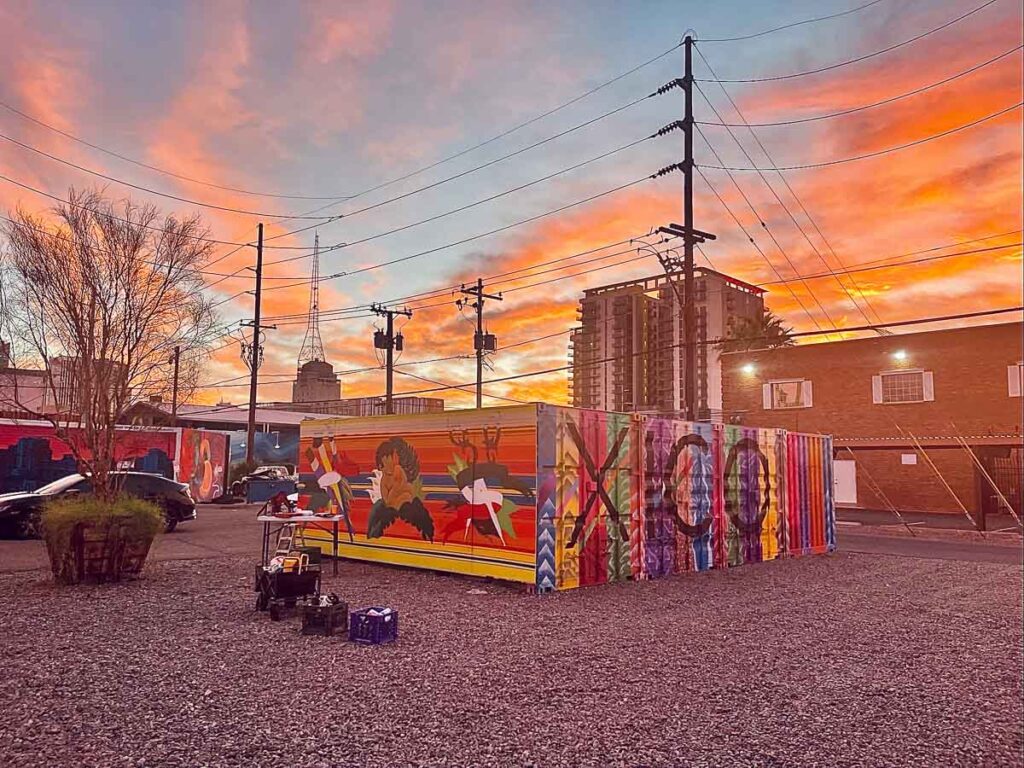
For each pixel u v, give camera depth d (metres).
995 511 30.30
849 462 34.12
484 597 9.93
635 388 178.12
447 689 5.55
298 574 8.17
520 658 6.56
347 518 13.77
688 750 4.46
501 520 11.09
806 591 11.03
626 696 5.49
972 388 31.22
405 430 12.83
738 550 14.49
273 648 6.71
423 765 4.11
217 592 9.67
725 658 6.75
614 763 4.22
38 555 13.28
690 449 13.61
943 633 8.12
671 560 12.88
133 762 4.02
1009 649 7.39
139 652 6.45
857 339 34.41
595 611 9.05
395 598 9.69
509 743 4.48
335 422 14.26
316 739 4.45
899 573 13.38
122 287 11.91
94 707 4.93
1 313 11.55
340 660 6.33
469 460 11.71
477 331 39.22
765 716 5.13
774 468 15.85
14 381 12.17
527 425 10.90
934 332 32.31
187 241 12.85
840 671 6.39
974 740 4.76
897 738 4.77
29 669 5.82
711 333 171.62
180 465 29.20
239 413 56.69
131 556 10.57
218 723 4.68
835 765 4.30
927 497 31.95
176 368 13.55
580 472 11.37
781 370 36.72
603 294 190.88
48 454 23.08
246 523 21.50
